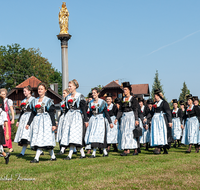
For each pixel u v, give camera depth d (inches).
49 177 208.4
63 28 872.9
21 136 346.6
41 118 291.6
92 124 339.3
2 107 280.2
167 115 372.5
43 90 298.8
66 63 872.9
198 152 402.0
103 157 326.3
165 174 218.5
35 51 2736.2
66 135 308.7
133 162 279.4
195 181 197.2
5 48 2635.3
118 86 1934.1
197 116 409.7
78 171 230.4
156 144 367.6
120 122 385.4
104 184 187.6
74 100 311.7
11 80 2464.3
